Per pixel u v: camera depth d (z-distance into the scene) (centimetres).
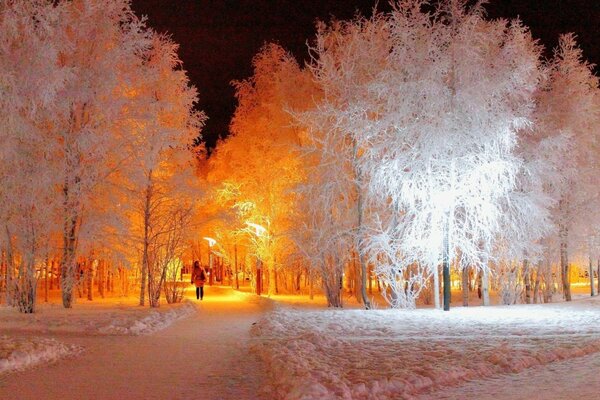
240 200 3369
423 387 818
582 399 687
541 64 2553
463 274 2492
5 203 1714
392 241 2194
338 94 2305
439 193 1964
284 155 2942
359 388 771
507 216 2184
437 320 1725
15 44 1296
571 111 2598
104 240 2031
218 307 2472
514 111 2089
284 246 2983
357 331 1502
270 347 1152
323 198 2344
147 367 1010
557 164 2455
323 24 2339
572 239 2723
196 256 5059
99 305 2227
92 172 1984
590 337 1259
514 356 987
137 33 2106
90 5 1962
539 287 3266
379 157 2119
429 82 1905
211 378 918
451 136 1916
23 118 1368
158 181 2231
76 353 1148
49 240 1956
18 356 993
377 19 2280
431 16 2014
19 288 1855
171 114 2345
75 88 1873
